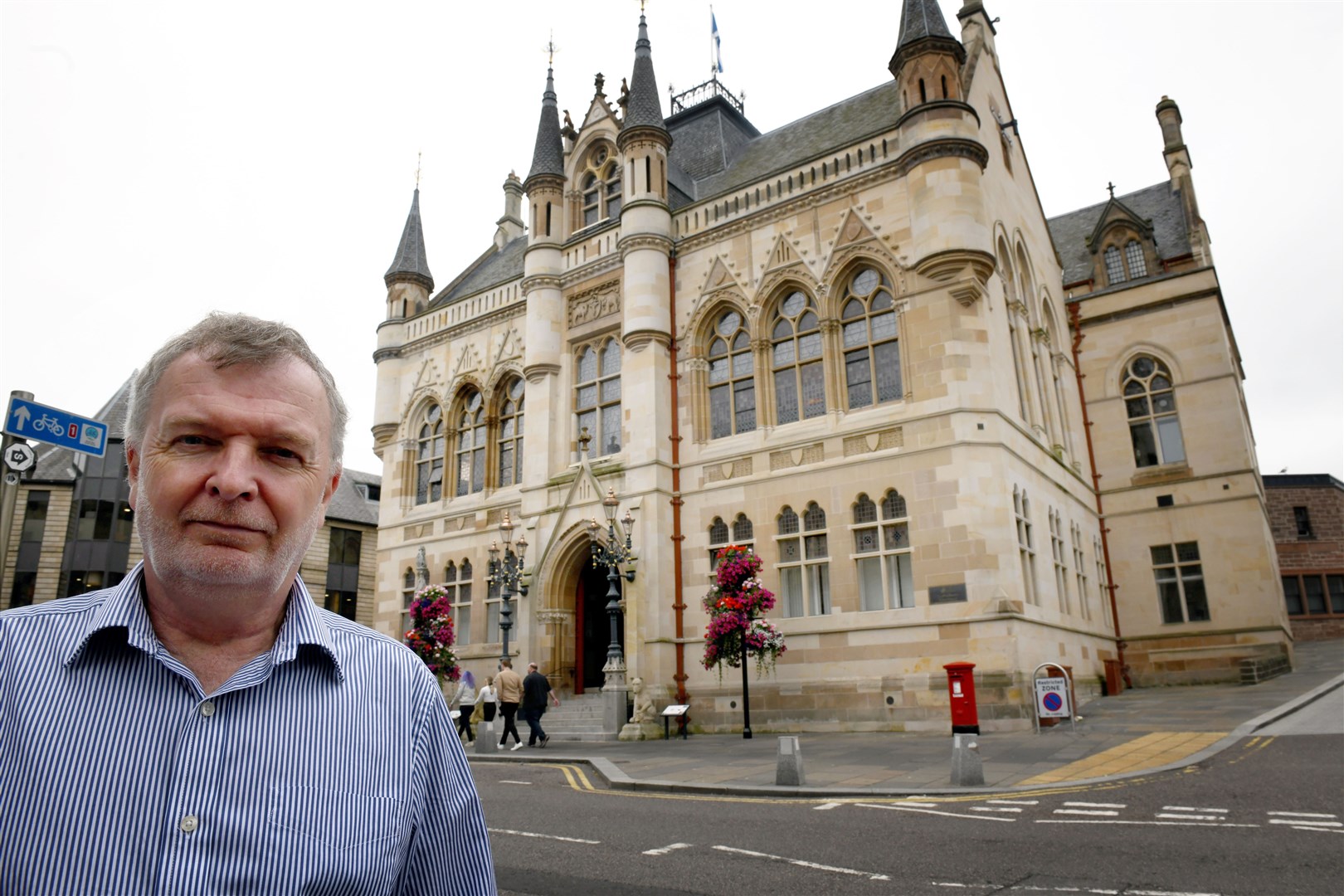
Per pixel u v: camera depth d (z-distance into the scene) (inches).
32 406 379.9
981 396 837.2
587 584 1053.8
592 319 1098.7
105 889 71.8
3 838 71.8
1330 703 735.1
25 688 75.5
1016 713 747.4
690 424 995.3
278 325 94.3
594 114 1194.6
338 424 103.7
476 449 1212.5
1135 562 1155.9
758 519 922.7
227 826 75.5
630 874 292.8
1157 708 819.4
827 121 1157.1
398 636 1209.4
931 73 905.5
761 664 865.5
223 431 84.9
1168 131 1326.3
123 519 1694.1
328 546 1934.1
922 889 265.0
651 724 872.3
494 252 1540.4
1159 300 1205.1
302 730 82.3
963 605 791.1
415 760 91.7
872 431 874.8
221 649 85.7
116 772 74.5
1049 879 273.9
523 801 465.7
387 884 83.4
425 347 1309.1
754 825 377.7
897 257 895.1
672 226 1072.2
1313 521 1738.4
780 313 980.6
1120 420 1203.2
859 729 817.5
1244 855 295.0
